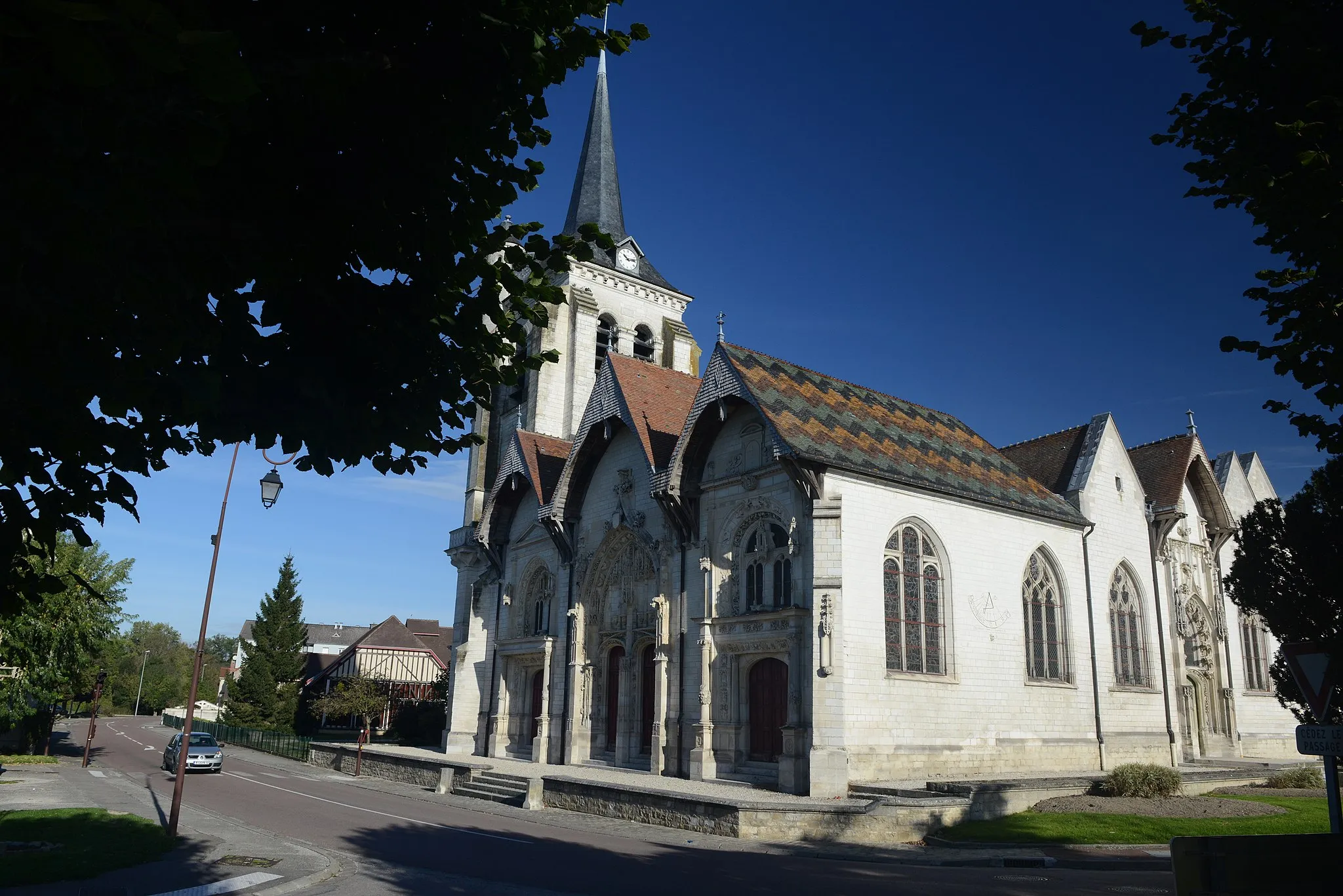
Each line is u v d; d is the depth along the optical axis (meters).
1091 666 31.16
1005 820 21.09
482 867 15.62
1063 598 31.12
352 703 54.56
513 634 38.38
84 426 5.91
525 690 37.88
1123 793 23.47
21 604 6.34
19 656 36.78
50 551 6.63
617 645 33.00
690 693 28.16
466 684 40.94
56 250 4.59
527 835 19.81
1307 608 12.76
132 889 13.20
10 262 4.53
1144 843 17.95
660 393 34.84
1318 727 9.36
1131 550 34.03
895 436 29.47
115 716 115.31
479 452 45.56
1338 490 12.68
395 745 49.94
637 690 31.44
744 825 19.36
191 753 36.28
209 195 6.17
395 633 70.62
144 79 4.28
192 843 17.58
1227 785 26.61
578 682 33.25
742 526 27.97
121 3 3.64
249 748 52.12
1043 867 16.42
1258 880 8.09
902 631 26.27
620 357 35.34
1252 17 9.10
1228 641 37.31
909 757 25.25
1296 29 8.88
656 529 31.06
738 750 26.33
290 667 63.97
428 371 7.98
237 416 7.34
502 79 6.98
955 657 27.11
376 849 17.70
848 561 25.39
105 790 27.77
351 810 24.39
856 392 30.81
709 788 24.78
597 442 34.97
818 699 23.92
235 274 6.43
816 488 25.14
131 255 5.53
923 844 19.39
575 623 33.81
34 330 4.86
